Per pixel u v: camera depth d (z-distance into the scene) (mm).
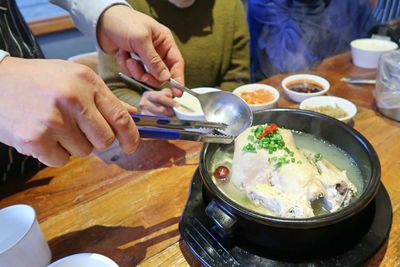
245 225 720
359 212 712
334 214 675
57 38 3348
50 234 896
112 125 661
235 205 711
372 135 1211
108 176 1080
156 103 1437
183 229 801
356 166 930
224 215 727
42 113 578
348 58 1859
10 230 793
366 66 1727
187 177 1056
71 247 858
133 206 962
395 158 1084
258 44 2580
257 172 884
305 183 811
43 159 626
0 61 630
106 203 979
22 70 599
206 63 1980
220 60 2020
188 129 896
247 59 2133
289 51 2457
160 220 915
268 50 2531
